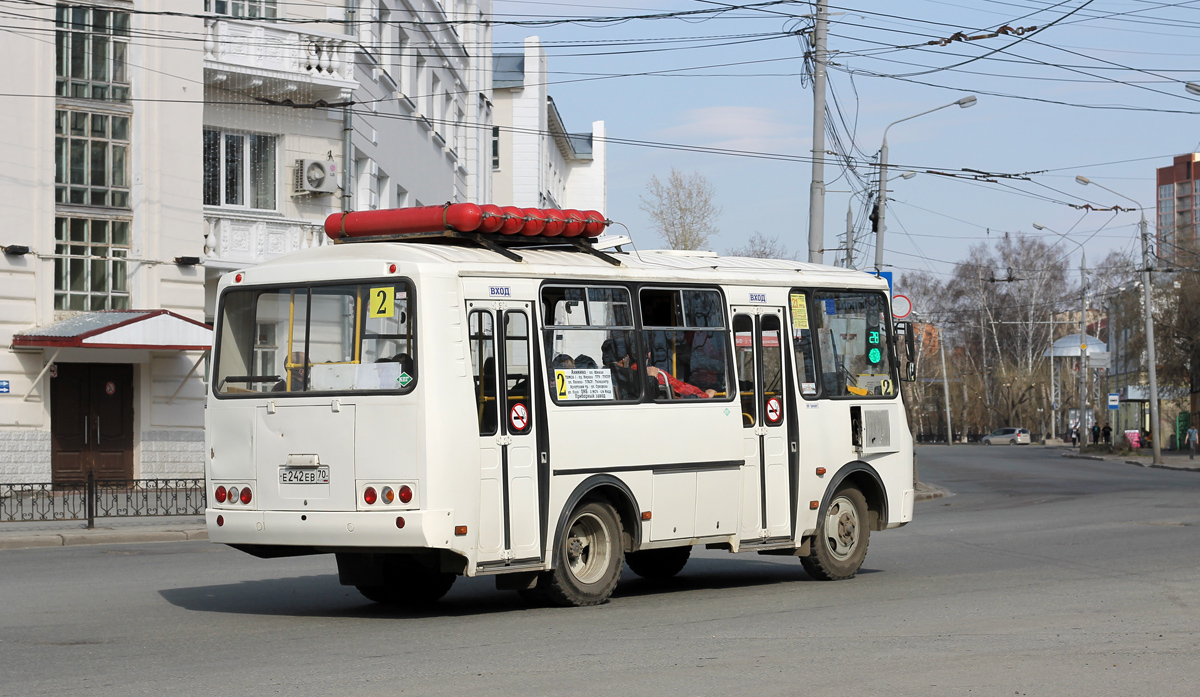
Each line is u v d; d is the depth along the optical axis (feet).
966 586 46.98
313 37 104.88
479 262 39.75
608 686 28.37
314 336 39.60
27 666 31.24
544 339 40.98
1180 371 227.61
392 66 127.54
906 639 34.50
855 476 51.42
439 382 37.93
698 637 35.14
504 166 228.02
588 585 42.06
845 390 51.03
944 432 400.06
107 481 77.51
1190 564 53.78
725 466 46.09
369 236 42.42
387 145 124.77
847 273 52.37
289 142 106.42
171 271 98.22
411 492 37.50
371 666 30.96
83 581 49.85
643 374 43.83
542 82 234.58
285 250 104.42
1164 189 639.35
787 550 48.57
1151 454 239.91
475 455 38.47
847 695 27.40
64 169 94.53
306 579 50.67
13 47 91.50
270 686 28.53
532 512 40.09
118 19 96.99
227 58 100.99
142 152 97.14
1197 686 28.37
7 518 75.61
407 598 44.29
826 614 39.73
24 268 91.91
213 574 52.44
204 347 94.07
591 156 297.33
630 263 45.21
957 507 100.78
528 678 29.30
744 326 47.62
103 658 32.35
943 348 354.95
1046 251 313.73
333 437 38.65
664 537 44.04
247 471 40.09
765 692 27.73
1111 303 252.21
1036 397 357.00
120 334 90.17
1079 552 59.52
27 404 92.22
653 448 43.68
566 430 41.16
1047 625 36.91
